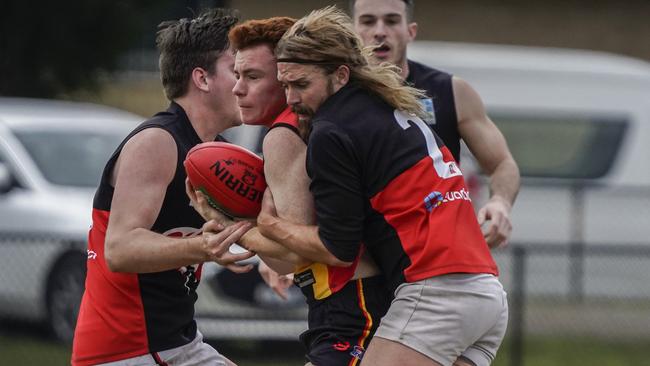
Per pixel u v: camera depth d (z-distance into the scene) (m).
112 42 56.06
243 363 31.11
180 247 15.25
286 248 15.23
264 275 19.02
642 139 44.56
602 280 40.00
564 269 39.72
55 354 32.16
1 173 34.47
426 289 14.94
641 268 40.22
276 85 15.70
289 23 15.77
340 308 15.44
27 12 54.00
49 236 31.22
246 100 15.75
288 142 15.27
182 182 15.92
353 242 14.92
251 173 15.61
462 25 59.47
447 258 14.89
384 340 15.11
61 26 54.62
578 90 44.88
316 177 14.91
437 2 59.25
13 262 33.53
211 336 30.39
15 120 36.47
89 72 56.44
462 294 14.95
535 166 44.72
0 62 55.09
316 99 15.27
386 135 15.12
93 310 16.22
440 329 14.90
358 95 15.41
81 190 34.78
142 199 15.50
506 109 44.66
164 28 16.88
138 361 16.20
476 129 20.50
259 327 30.42
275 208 15.32
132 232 15.39
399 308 15.09
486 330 15.33
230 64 16.33
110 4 55.41
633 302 39.81
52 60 55.41
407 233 15.00
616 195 43.75
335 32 15.21
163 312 16.27
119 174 15.60
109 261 15.46
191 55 16.22
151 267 15.41
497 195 20.22
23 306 33.62
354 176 14.96
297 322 30.66
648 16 60.50
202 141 16.42
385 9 20.16
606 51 60.50
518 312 31.81
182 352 16.56
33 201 33.97
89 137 36.72
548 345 35.84
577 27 60.16
